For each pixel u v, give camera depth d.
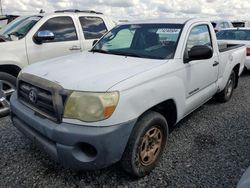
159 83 2.90
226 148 3.59
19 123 3.01
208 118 4.71
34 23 5.27
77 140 2.37
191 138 3.88
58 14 5.61
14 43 4.85
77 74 2.71
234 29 9.40
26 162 3.17
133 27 4.08
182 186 2.77
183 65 3.37
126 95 2.50
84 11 6.32
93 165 2.45
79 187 2.74
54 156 2.55
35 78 2.79
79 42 5.81
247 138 3.91
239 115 4.88
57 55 5.46
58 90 2.49
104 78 2.58
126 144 2.57
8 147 3.50
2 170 3.00
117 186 2.77
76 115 2.40
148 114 2.82
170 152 3.46
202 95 4.05
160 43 3.58
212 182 2.84
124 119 2.47
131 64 3.07
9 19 7.15
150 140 2.89
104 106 2.37
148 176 2.94
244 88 7.01
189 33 3.69
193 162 3.22
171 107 3.30
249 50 8.23
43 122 2.58
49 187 2.74
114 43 4.00
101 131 2.36
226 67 5.01
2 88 4.61
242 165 3.16
